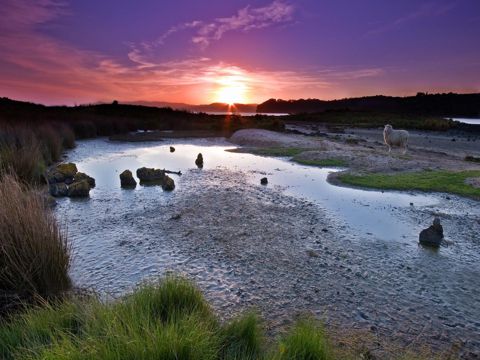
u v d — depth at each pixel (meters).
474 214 11.41
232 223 9.97
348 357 4.32
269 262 7.41
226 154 26.31
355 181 15.95
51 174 14.54
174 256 7.60
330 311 5.55
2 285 5.21
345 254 7.97
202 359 3.00
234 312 5.42
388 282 6.64
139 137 37.03
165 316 3.95
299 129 51.97
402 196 13.71
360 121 72.19
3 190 6.01
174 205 11.82
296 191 14.38
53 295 5.32
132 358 2.85
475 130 49.50
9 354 3.22
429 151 26.39
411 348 4.68
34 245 5.33
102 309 3.74
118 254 7.67
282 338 4.04
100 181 16.02
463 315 5.55
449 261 7.71
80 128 35.03
